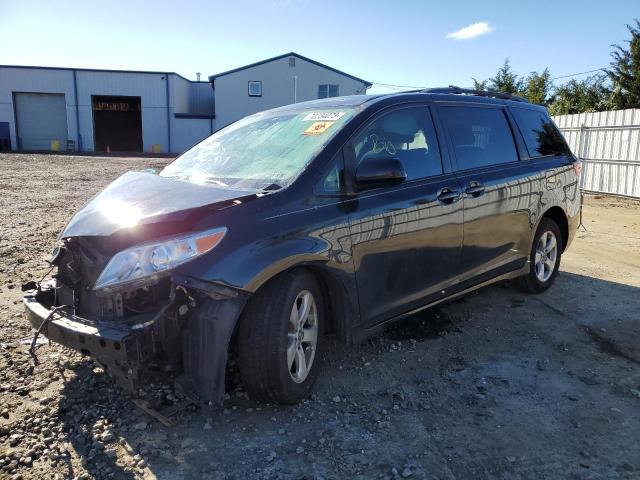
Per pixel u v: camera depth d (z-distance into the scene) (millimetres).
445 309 5055
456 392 3525
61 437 2914
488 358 4039
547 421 3199
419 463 2787
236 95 41219
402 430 3078
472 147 4543
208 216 2971
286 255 3029
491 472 2730
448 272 4195
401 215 3705
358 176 3441
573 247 8016
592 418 3236
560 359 4047
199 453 2822
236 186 3453
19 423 3021
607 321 4828
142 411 3176
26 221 9281
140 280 2809
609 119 15023
